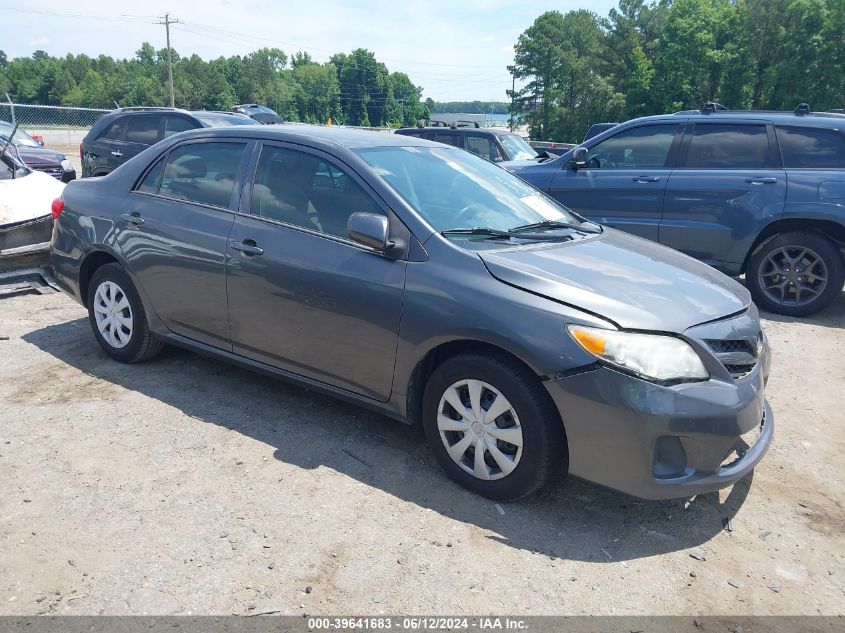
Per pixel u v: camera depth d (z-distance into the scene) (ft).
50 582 8.54
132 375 15.16
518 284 10.12
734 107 194.08
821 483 11.64
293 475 11.23
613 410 9.25
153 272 14.28
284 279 12.17
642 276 10.90
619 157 24.70
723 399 9.47
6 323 18.54
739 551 9.69
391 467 11.59
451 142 41.78
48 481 10.80
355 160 12.16
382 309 11.06
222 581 8.65
